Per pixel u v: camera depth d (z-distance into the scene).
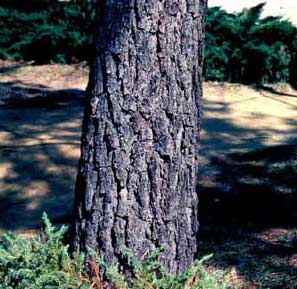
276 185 4.85
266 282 3.29
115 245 2.05
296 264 3.50
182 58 2.01
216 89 7.72
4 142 6.00
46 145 5.92
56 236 2.14
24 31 8.90
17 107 7.12
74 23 8.77
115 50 1.97
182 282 1.93
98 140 2.02
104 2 1.98
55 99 7.43
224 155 5.68
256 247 3.75
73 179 5.22
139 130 2.00
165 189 2.05
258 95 7.62
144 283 1.95
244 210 4.39
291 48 7.97
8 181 5.15
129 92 1.98
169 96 2.01
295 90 7.89
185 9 1.98
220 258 3.58
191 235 2.17
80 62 8.67
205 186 4.88
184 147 2.07
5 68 8.56
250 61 7.89
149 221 2.06
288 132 6.43
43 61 8.79
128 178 2.02
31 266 2.02
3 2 9.31
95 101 2.01
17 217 4.52
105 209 2.04
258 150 5.81
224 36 8.03
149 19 1.95
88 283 1.96
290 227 4.06
